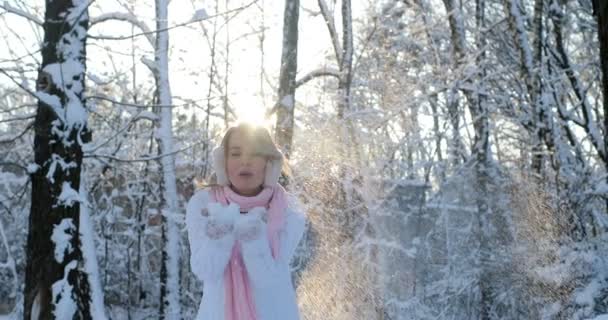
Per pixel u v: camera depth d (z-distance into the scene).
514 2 13.09
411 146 13.34
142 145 14.88
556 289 10.54
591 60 15.94
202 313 2.52
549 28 16.12
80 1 7.35
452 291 12.23
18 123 11.21
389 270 11.49
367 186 11.48
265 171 2.62
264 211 2.53
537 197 11.54
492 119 14.48
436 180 13.73
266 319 2.47
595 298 10.21
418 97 12.84
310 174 11.29
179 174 14.41
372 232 11.24
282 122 11.68
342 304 10.68
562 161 11.95
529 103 13.65
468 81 13.74
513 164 14.29
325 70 13.44
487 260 11.72
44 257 7.04
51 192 7.10
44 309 6.98
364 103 13.79
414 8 14.48
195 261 2.42
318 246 10.88
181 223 13.23
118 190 14.18
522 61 12.91
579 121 13.77
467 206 13.02
